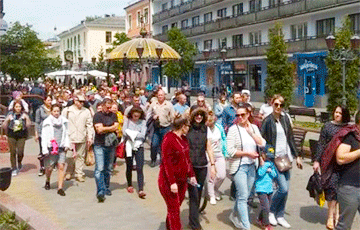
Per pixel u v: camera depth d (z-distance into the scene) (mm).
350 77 21609
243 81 48000
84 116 11148
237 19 47000
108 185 9812
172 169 6875
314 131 16094
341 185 6102
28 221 7234
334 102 21859
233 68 49375
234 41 49812
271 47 27625
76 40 87750
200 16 56688
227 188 10328
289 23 40812
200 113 7609
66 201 9320
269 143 7500
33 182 11094
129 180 9977
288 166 7430
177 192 6848
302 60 37938
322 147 6887
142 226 7695
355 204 6008
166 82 60562
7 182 9047
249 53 45031
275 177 7508
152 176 11766
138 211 8578
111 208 8789
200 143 7582
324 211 8531
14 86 45625
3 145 15828
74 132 11023
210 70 54188
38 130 11805
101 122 9406
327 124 6848
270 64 27516
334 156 6219
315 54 35906
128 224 7805
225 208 8703
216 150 8938
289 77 27406
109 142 9383
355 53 21094
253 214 8258
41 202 9250
